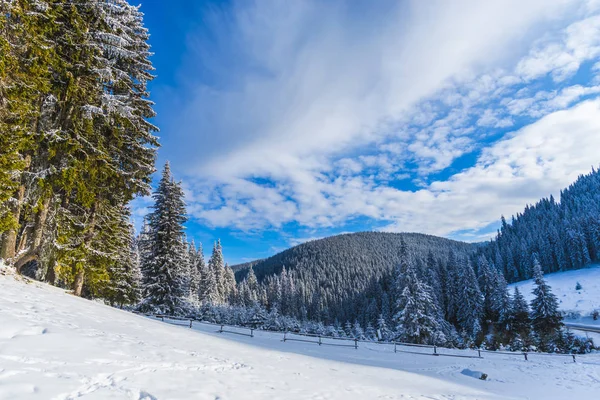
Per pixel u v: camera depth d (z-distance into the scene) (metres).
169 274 27.86
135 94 19.58
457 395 11.24
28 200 14.42
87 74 15.77
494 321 56.28
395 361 20.48
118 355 7.27
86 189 16.09
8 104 12.69
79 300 15.15
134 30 19.88
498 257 118.69
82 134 16.17
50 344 6.63
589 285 87.75
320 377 10.45
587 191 165.62
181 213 30.33
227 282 102.50
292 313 100.25
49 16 13.24
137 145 19.62
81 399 4.72
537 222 141.50
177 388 6.12
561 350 40.72
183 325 25.00
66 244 15.68
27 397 4.34
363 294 103.75
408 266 40.38
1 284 11.32
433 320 37.16
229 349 12.88
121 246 25.94
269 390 7.50
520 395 13.55
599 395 14.53
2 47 11.45
